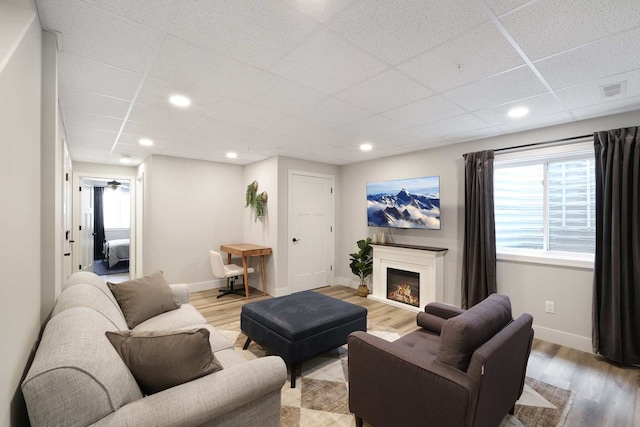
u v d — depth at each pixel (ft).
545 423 6.28
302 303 9.58
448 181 13.28
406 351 5.38
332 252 18.38
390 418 5.33
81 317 4.64
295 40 5.49
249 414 4.43
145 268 16.24
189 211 16.70
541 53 5.89
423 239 14.20
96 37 5.34
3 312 2.91
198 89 7.54
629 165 8.63
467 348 4.83
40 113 5.01
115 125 10.44
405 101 8.34
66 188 12.01
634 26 4.98
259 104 8.55
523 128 10.78
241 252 15.28
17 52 3.42
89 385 3.39
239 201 18.66
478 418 4.64
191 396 3.89
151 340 4.21
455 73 6.73
